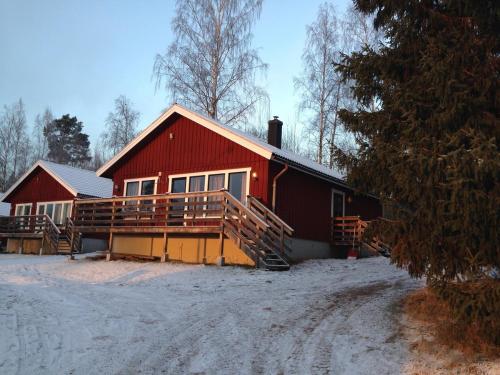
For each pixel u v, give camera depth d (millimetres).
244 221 13516
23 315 7852
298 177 16906
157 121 17922
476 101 5773
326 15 28922
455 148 5602
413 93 6195
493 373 5133
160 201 17547
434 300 7645
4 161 50906
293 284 10688
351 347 6266
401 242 6285
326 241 18250
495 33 6102
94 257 17172
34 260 18625
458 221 5484
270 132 18906
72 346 6508
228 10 26828
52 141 56812
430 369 5410
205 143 16875
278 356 6086
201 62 26922
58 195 25844
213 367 5781
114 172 19578
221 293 9727
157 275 12273
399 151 6102
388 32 7344
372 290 9750
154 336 6910
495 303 5039
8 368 5746
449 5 6242
